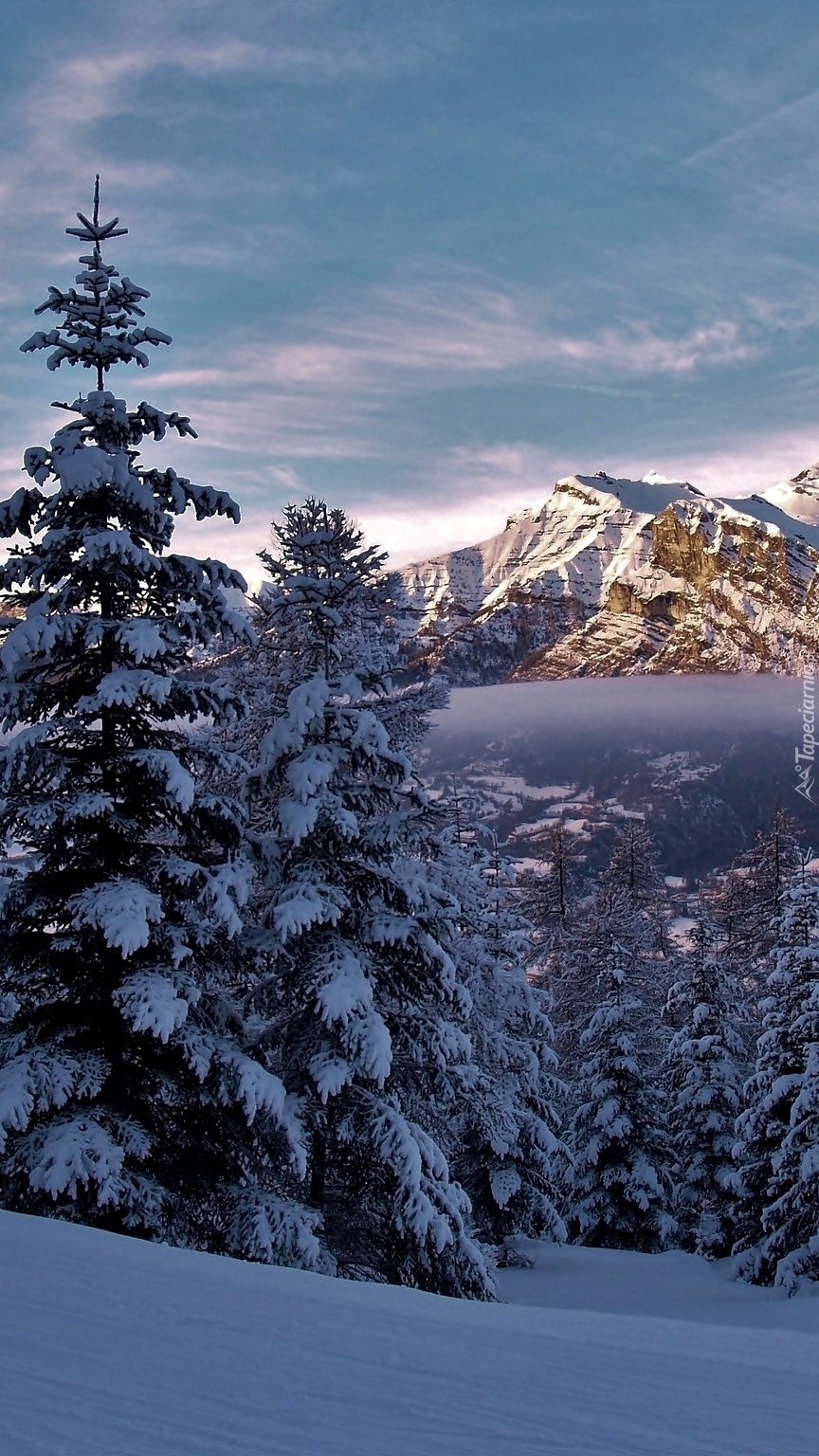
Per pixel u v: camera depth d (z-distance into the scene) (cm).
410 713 1934
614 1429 445
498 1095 2459
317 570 1894
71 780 1363
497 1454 403
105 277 1436
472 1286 1499
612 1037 3666
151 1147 1295
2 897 1317
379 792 1590
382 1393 479
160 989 1252
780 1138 3050
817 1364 586
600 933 4550
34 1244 798
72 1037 1349
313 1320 623
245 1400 456
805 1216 2752
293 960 1493
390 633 1938
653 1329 686
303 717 1512
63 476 1351
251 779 1545
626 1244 3656
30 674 1420
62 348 1409
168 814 1450
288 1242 1290
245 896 1307
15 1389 451
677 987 3784
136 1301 636
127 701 1300
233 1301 661
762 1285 2817
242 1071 1280
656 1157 3653
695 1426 454
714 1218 3575
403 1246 1521
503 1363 547
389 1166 1491
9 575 1384
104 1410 431
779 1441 438
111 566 1391
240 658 1950
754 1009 4519
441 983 1526
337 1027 1420
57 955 1371
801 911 3123
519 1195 2997
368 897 1552
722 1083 3616
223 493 1463
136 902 1261
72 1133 1214
